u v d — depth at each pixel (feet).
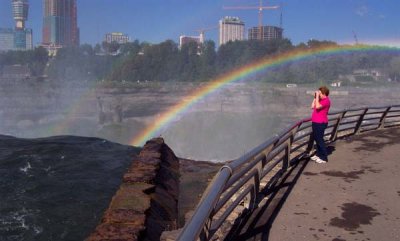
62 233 33.12
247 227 18.06
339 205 21.26
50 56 610.65
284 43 473.67
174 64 532.32
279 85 422.82
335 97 351.05
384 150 36.42
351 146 38.40
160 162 32.42
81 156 56.54
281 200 21.89
